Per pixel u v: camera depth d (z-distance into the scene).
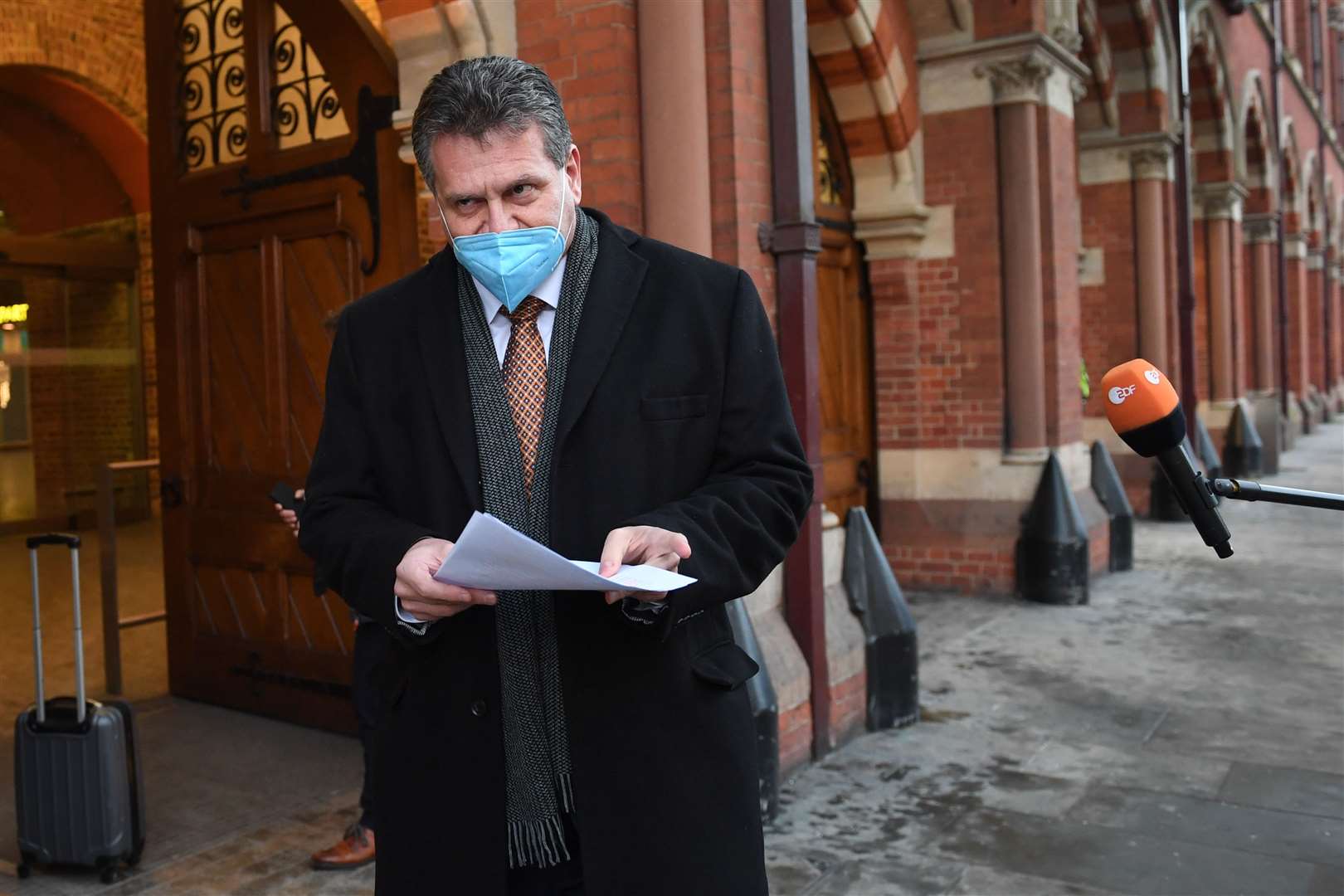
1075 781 4.43
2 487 11.41
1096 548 8.66
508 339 1.71
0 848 3.92
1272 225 18.17
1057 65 7.89
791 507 1.65
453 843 1.62
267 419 5.25
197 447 5.57
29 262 11.45
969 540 8.00
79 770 3.58
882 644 5.07
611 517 1.61
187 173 5.54
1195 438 11.74
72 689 5.98
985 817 4.07
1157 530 11.20
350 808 4.23
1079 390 8.52
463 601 1.44
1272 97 18.20
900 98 7.54
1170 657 6.34
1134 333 11.57
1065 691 5.69
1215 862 3.69
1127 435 1.77
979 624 7.17
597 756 1.59
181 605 5.68
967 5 7.66
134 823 3.68
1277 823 4.00
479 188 1.56
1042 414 7.88
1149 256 11.40
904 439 8.16
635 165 4.31
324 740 5.02
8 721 5.48
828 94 7.50
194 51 5.50
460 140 1.55
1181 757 4.71
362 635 3.57
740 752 1.68
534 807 1.64
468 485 1.63
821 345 7.67
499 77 1.56
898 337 8.12
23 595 8.57
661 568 1.41
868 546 5.21
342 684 5.06
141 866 3.72
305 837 3.96
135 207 12.35
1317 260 25.47
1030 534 7.75
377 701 1.77
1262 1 16.56
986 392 7.89
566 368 1.65
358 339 1.79
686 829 1.60
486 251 1.56
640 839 1.58
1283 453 18.41
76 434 11.99
